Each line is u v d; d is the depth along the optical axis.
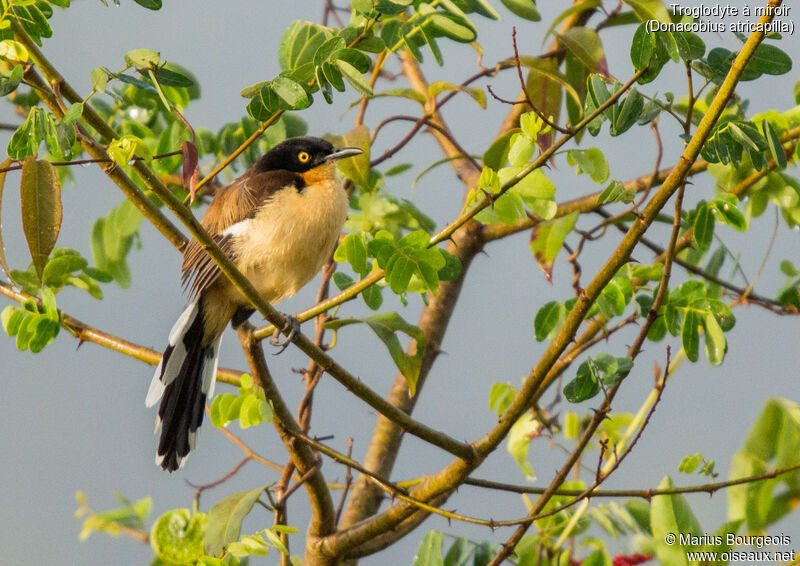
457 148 12.03
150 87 8.13
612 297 9.98
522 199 8.80
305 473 9.99
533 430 11.05
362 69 8.68
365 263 8.95
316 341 10.89
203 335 11.28
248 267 11.05
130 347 11.16
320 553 10.34
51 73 7.81
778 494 10.10
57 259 11.23
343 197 11.54
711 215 10.34
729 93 7.78
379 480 9.27
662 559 9.66
